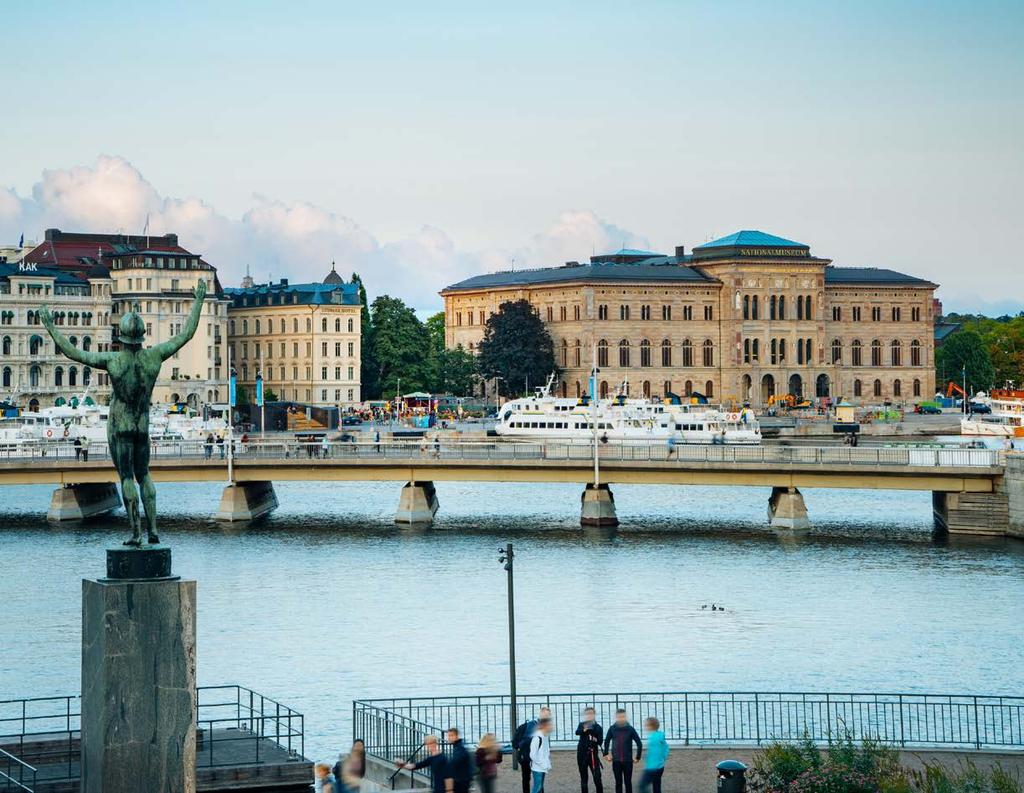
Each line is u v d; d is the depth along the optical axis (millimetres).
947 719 81500
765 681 90562
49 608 113250
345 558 138875
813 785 54688
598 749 59562
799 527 157375
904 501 191625
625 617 109625
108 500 181250
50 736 64312
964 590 119500
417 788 59594
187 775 46094
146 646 45625
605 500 161875
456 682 90750
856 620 108062
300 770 57281
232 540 151750
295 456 182250
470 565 134250
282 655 98250
